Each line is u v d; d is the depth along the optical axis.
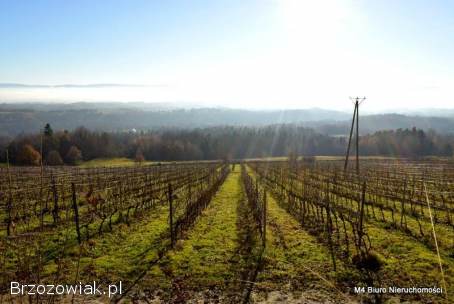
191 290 9.98
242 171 52.97
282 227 17.53
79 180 37.62
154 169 52.59
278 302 9.27
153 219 19.27
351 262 12.05
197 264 11.95
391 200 25.48
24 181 37.09
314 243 14.50
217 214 21.08
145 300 9.39
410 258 12.37
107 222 17.97
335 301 9.31
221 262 12.15
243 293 9.81
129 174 47.28
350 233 15.93
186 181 40.06
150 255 12.80
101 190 28.34
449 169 50.62
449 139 144.00
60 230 16.25
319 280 10.63
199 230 16.75
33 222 17.91
